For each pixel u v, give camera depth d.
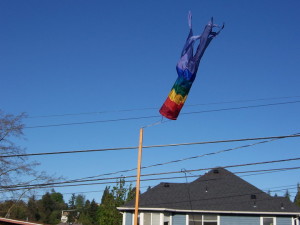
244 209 29.08
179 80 14.22
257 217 28.95
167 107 14.57
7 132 34.06
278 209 28.86
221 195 30.73
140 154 18.28
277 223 28.64
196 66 14.17
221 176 32.62
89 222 83.25
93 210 88.19
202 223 29.41
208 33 14.12
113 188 44.41
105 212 43.62
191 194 31.02
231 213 29.20
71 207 95.31
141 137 18.47
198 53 14.16
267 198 30.00
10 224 23.19
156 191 31.81
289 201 29.84
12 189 31.64
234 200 30.14
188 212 29.69
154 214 29.59
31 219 35.38
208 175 32.81
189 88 14.30
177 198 30.67
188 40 14.26
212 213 29.42
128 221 30.14
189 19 14.21
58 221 73.06
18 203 34.22
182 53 14.30
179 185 32.41
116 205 43.62
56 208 77.38
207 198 30.48
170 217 29.52
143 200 30.67
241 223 29.02
